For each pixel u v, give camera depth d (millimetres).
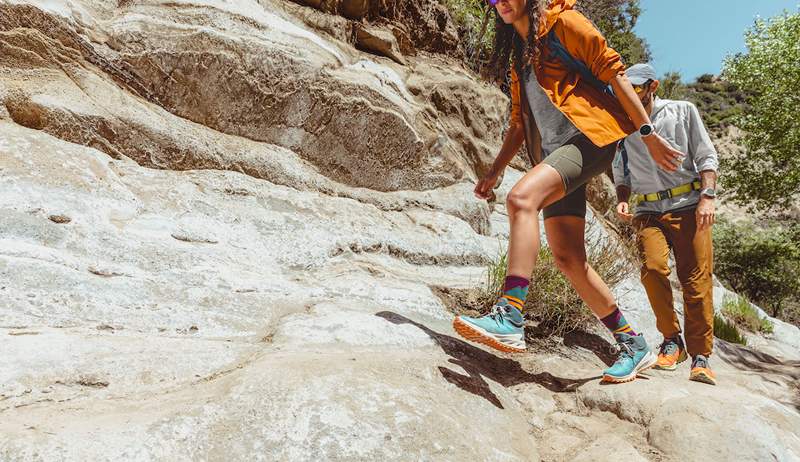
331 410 1663
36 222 2570
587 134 2215
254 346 2195
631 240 4008
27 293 2150
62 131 3242
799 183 17016
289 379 1773
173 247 2893
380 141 4559
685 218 3176
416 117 4957
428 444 1662
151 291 2463
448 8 6957
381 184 4629
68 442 1356
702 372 2887
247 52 3982
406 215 4535
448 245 4277
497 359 2732
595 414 2348
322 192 4176
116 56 3641
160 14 3877
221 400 1648
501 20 2598
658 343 3953
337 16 5203
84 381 1723
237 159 3869
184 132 3738
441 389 2055
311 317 2541
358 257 3643
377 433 1638
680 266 3152
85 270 2424
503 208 5750
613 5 12836
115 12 3850
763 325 7371
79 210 2803
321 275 3242
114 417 1520
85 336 1971
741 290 20828
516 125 2773
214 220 3318
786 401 3350
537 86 2404
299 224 3633
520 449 1933
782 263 19969
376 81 4723
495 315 2133
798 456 2070
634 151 3271
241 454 1484
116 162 3414
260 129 4113
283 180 4008
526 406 2316
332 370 1884
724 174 18484
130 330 2160
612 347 3402
